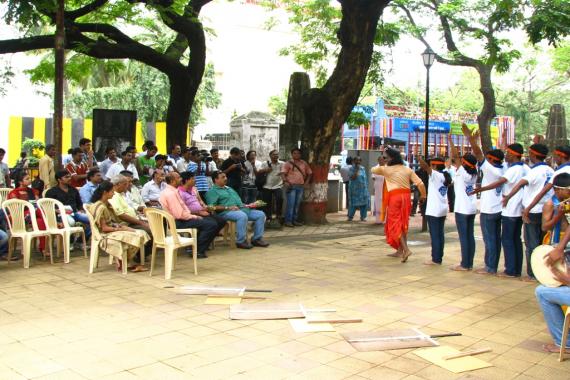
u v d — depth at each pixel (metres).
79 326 5.11
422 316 5.64
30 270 7.60
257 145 16.38
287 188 12.72
